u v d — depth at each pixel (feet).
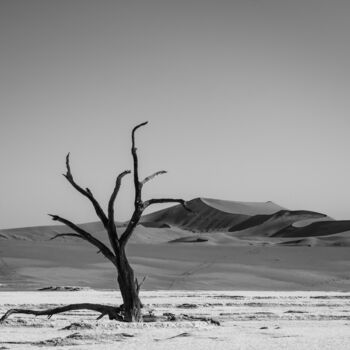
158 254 502.79
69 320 138.00
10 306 176.24
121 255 116.16
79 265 440.86
